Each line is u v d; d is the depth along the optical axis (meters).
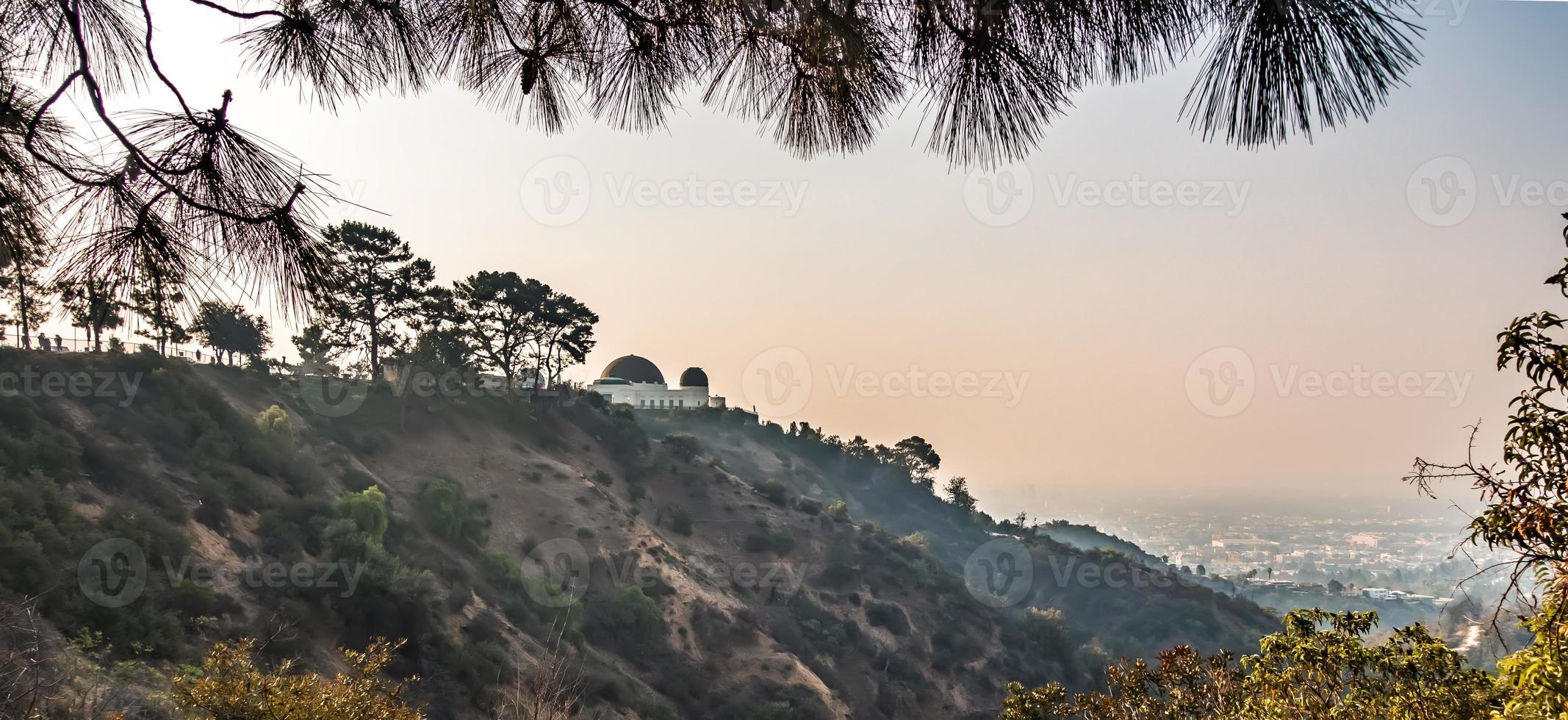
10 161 2.98
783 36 3.32
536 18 3.66
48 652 17.00
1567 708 5.37
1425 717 9.26
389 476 56.62
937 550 93.25
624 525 60.97
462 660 33.09
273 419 48.75
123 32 3.54
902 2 3.14
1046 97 3.10
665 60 3.64
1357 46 2.51
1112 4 2.77
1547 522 5.14
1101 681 64.19
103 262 3.10
